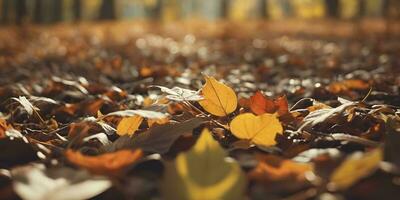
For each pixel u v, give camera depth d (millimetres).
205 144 711
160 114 941
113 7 16719
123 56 4254
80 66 3215
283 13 22328
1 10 14078
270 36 8039
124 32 9242
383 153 828
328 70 2721
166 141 918
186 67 3195
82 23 13859
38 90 1910
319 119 1021
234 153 941
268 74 2615
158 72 2355
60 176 714
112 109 1445
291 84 2053
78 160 755
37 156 912
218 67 2928
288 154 890
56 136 1073
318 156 774
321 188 726
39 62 3654
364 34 7645
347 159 744
